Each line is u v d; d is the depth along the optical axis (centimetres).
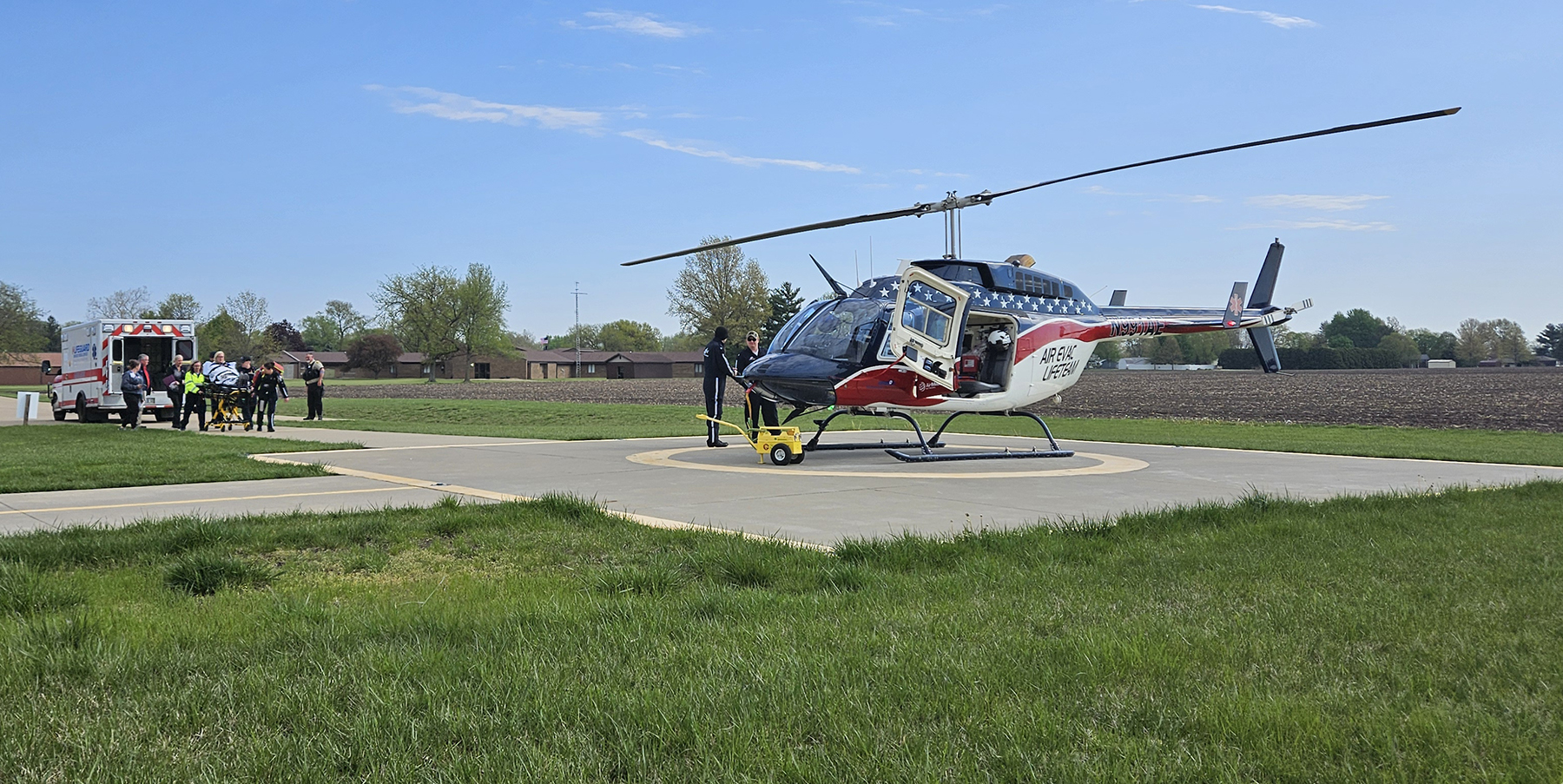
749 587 538
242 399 2177
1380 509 827
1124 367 15300
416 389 7206
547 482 1088
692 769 287
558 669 375
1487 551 626
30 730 311
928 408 1348
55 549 598
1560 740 311
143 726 318
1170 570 570
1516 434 2161
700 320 8744
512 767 287
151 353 2583
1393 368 13150
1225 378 7894
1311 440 1877
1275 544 653
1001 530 705
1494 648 410
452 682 360
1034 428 2253
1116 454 1527
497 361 12912
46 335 13112
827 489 1026
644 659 390
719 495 972
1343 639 424
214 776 280
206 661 383
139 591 515
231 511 829
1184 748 300
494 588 525
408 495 960
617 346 16988
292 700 339
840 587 535
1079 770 283
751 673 371
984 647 409
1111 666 377
